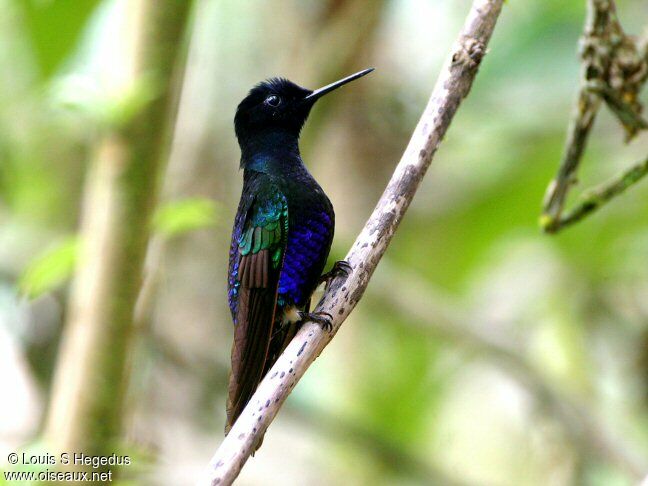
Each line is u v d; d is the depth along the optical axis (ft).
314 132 34.88
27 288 23.13
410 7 41.98
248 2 38.45
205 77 37.19
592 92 22.17
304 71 35.37
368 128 40.78
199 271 39.63
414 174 18.04
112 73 22.71
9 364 35.35
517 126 39.63
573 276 38.45
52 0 28.99
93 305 22.40
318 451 39.40
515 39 38.75
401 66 41.37
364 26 35.40
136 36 22.34
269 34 38.27
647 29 22.41
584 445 33.78
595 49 22.04
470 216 40.11
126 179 22.17
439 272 41.29
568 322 37.70
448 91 18.29
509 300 41.16
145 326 28.27
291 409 34.63
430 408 38.75
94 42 30.19
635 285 37.88
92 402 22.36
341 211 40.83
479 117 40.34
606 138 38.58
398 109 40.91
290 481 38.73
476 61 18.33
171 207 22.67
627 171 22.67
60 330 33.65
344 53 35.22
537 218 39.22
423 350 38.96
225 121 38.65
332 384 38.88
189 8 22.45
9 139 36.55
